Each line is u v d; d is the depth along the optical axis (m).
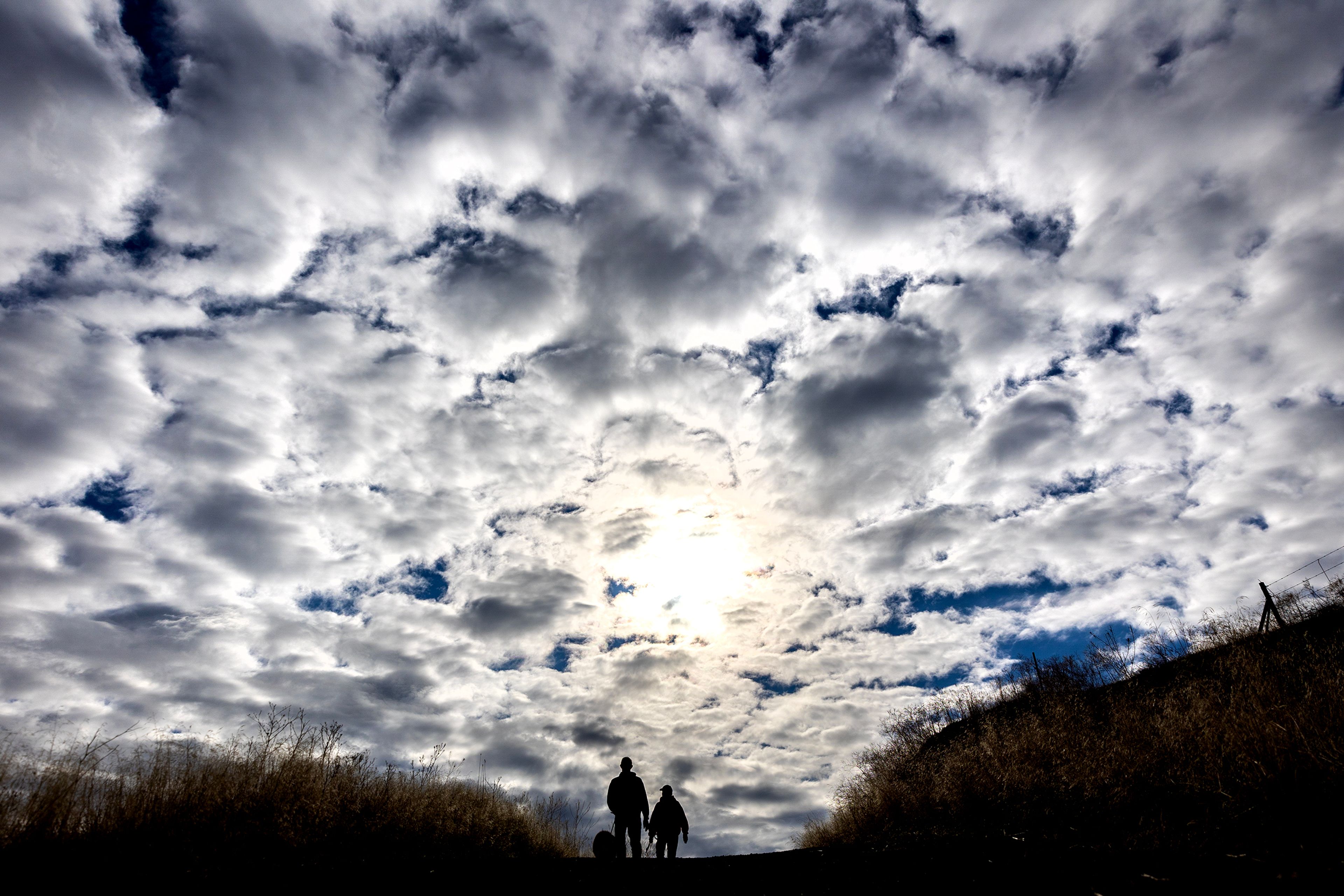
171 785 7.26
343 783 8.92
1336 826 5.14
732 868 7.05
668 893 5.75
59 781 6.43
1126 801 7.45
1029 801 8.84
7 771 6.29
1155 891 4.46
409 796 9.78
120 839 6.40
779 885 5.83
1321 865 4.52
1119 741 8.75
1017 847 6.71
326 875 6.38
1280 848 5.05
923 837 9.39
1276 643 9.48
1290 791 5.84
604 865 7.79
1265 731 6.62
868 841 11.23
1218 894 4.26
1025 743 10.30
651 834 11.80
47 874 5.67
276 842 7.15
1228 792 6.50
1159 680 10.80
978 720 14.47
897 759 15.60
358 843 8.02
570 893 5.78
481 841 10.22
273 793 7.89
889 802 12.95
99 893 5.43
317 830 7.60
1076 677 13.08
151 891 5.51
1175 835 6.06
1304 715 6.65
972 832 8.64
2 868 5.62
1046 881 5.00
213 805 7.25
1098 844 6.38
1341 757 5.87
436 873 6.79
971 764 10.80
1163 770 7.73
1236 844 5.39
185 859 6.29
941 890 5.05
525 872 6.94
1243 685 8.27
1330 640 8.66
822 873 6.27
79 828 6.43
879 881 5.62
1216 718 7.73
